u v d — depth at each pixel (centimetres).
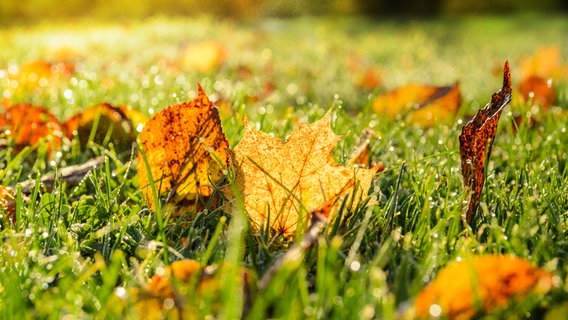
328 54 369
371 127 98
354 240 58
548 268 51
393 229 62
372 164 78
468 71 257
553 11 1173
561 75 186
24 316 48
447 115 103
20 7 1000
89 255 59
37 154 84
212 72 206
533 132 94
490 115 62
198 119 64
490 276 47
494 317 47
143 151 60
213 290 48
